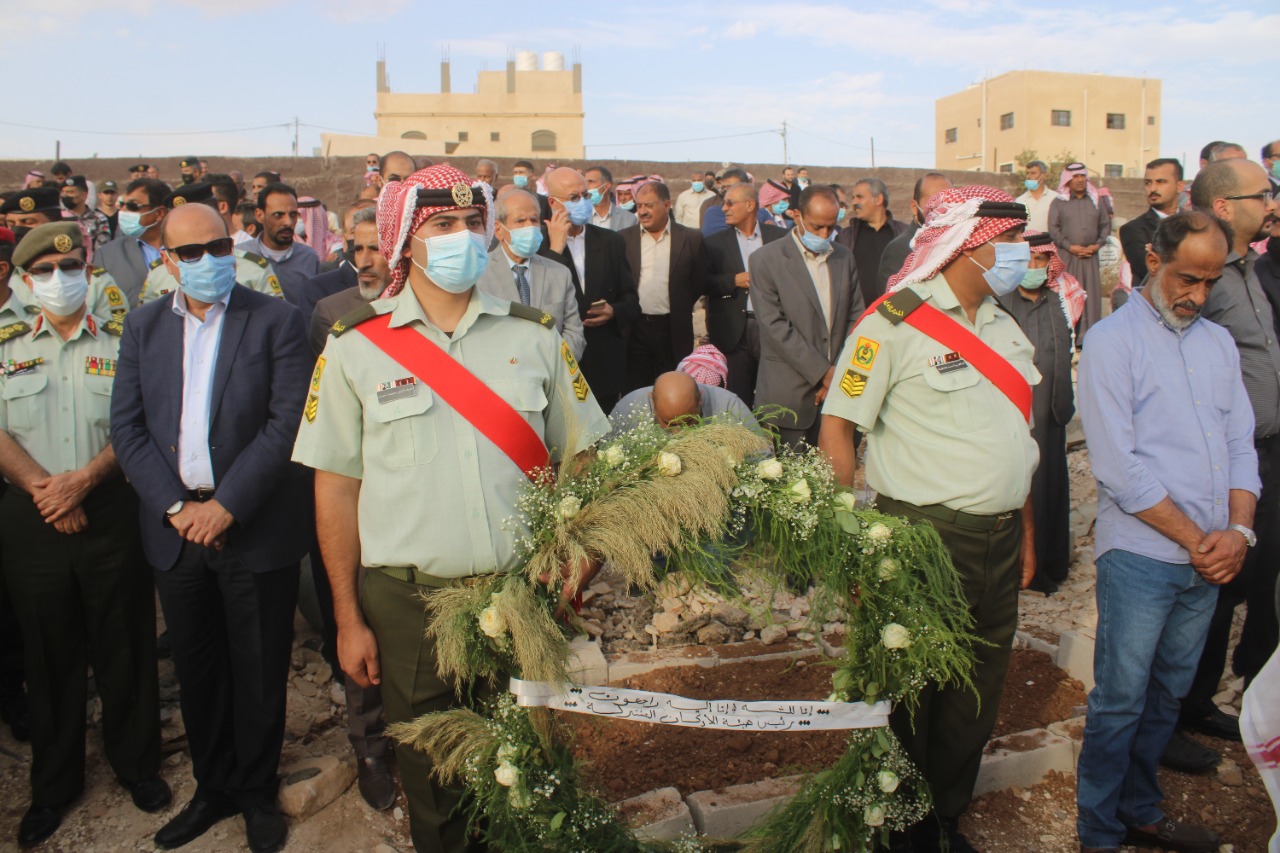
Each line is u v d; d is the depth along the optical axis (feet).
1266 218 13.20
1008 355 10.07
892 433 10.25
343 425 8.31
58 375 11.29
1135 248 21.24
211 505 10.34
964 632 9.64
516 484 8.27
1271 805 11.55
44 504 10.76
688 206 40.68
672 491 8.16
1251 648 12.66
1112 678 10.16
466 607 7.76
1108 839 10.50
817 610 8.80
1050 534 16.46
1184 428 10.00
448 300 8.40
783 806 10.11
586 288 19.21
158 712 11.76
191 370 10.77
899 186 57.26
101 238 26.71
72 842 11.09
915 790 9.72
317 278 14.67
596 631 14.79
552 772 8.42
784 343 17.66
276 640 10.97
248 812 11.02
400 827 11.30
